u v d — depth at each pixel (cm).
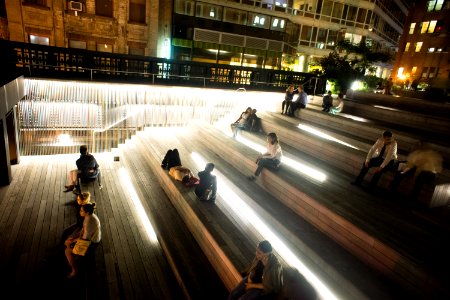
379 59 1991
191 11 2267
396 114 1096
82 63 1194
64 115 1160
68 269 559
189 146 1062
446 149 743
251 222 591
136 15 1978
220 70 1452
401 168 601
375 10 3294
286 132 951
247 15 2483
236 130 1041
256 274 396
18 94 892
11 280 520
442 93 1670
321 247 487
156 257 607
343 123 990
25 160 1074
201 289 485
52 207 775
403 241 449
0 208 744
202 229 576
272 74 1602
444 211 573
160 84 1318
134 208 802
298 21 2931
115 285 525
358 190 637
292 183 628
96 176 912
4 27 1723
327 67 1875
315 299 247
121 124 1274
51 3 1739
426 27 3506
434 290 373
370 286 404
